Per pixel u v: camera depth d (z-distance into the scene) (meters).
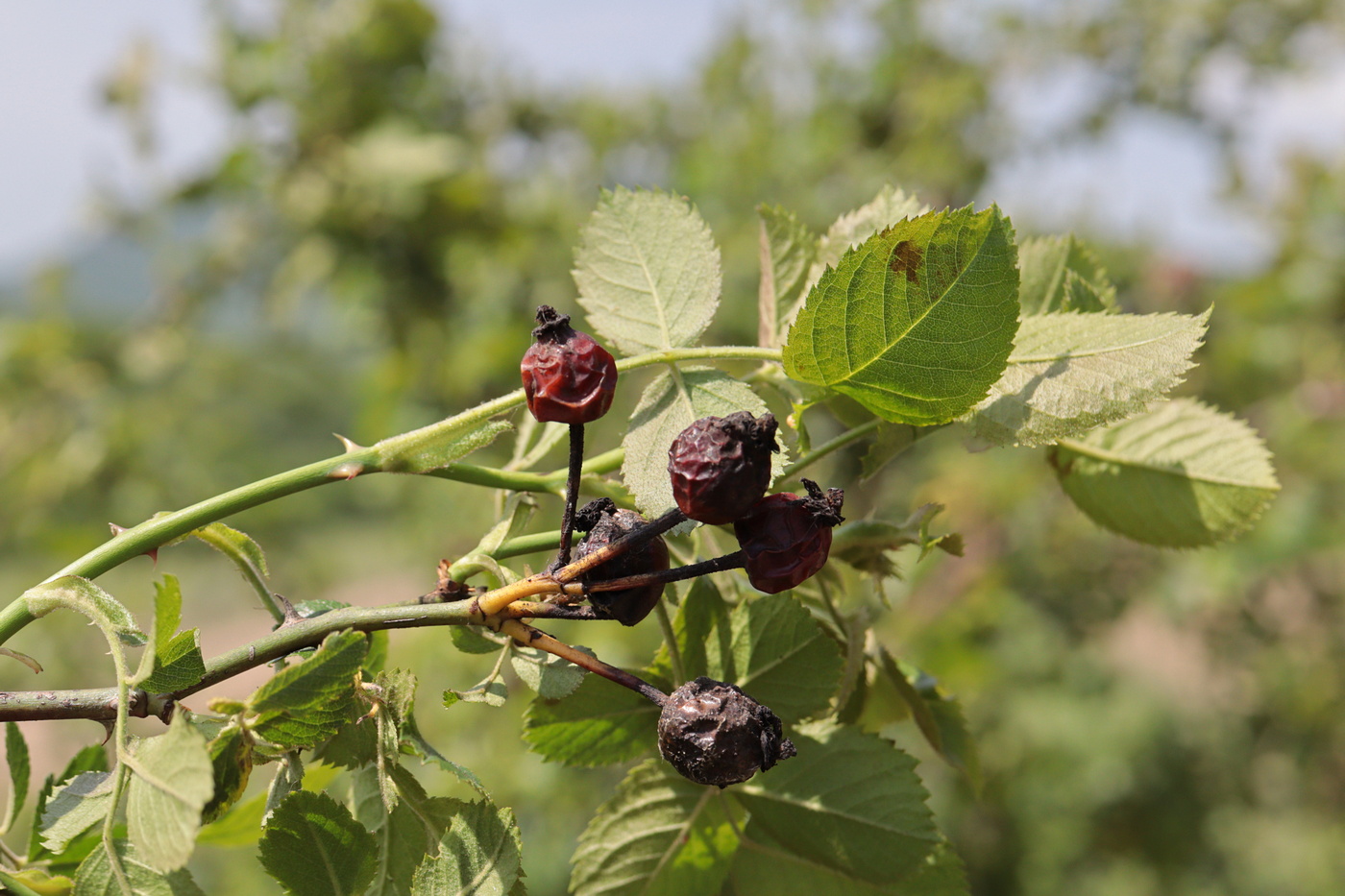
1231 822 7.10
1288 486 5.73
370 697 1.10
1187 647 7.20
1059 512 6.16
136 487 5.56
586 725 1.27
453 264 4.77
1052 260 1.51
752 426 0.95
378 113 4.98
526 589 1.03
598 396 1.01
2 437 5.23
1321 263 5.80
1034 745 6.70
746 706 0.99
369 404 5.00
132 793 0.89
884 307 1.06
